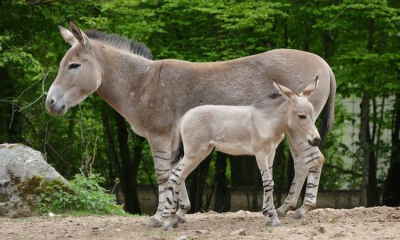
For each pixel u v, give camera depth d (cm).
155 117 1305
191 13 2612
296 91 1309
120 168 3156
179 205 1339
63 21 2564
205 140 1209
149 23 2564
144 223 1381
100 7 2561
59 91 1291
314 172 1310
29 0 2542
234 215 1490
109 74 1330
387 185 3159
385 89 2600
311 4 2588
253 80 1316
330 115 1373
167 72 1321
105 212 1620
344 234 1098
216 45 2620
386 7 2400
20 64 2389
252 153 1212
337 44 2750
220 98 1309
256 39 2555
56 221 1447
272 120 1192
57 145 2898
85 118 3216
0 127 2689
